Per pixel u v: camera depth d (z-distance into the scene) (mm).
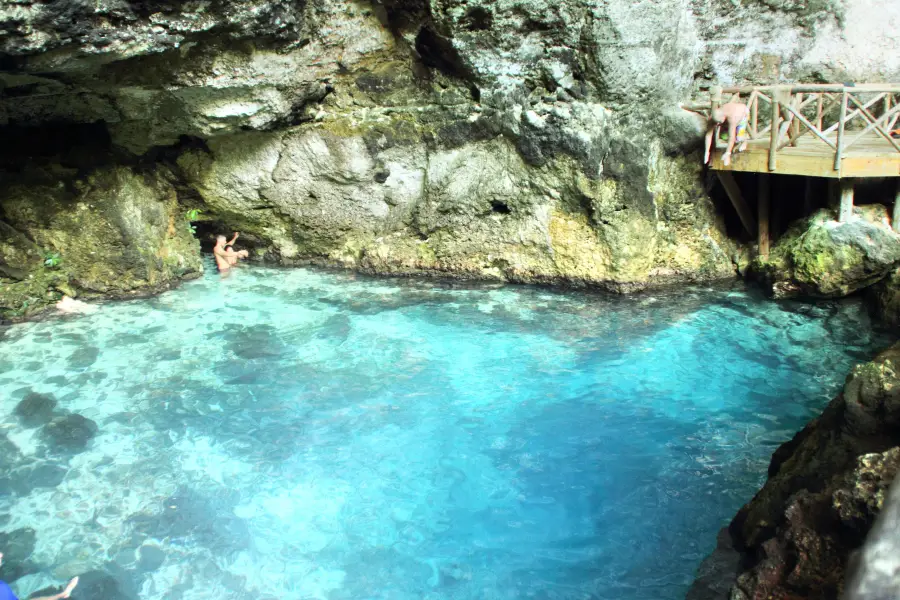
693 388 8375
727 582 5223
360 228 11484
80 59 7516
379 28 9867
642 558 5941
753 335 9430
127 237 10422
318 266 12016
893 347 5305
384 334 9750
